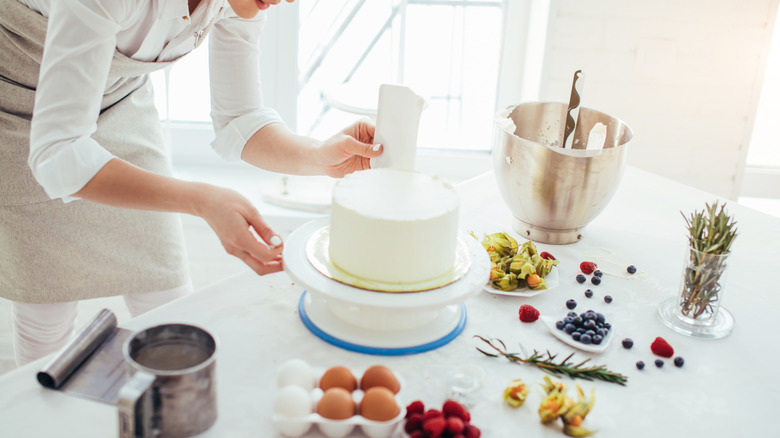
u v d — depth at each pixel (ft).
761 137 7.91
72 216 4.49
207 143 7.93
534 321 3.32
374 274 2.97
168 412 2.33
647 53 6.80
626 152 3.95
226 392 2.70
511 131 4.15
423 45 7.83
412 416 2.49
